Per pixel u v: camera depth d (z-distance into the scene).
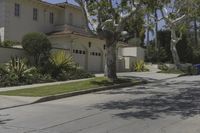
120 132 11.20
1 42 33.62
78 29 44.00
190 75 39.56
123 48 49.97
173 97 18.88
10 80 25.39
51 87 23.44
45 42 29.66
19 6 38.25
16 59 27.59
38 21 40.44
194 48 60.62
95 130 11.57
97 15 26.30
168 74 37.25
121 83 26.45
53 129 11.92
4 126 12.66
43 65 29.58
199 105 16.06
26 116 14.65
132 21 29.69
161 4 24.80
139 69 44.25
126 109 15.45
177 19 40.75
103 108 15.93
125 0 25.00
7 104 17.89
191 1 38.22
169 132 11.12
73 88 22.94
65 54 31.78
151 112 14.57
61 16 43.34
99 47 41.50
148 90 22.83
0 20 36.94
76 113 14.88
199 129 11.49
